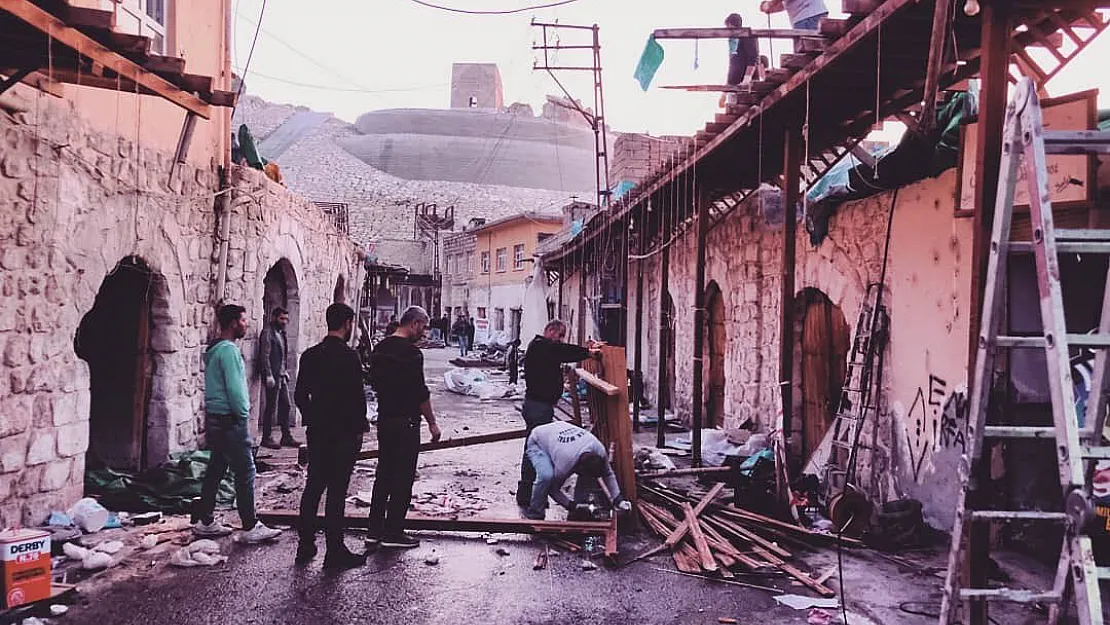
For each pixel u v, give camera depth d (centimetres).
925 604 495
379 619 464
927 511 673
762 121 699
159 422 802
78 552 549
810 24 736
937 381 665
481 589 520
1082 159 511
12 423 563
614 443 707
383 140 8062
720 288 1234
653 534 658
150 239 765
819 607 491
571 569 565
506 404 1700
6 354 556
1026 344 307
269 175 1195
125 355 801
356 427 563
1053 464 568
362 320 2128
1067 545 311
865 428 792
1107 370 341
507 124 8538
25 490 579
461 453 1063
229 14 973
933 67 446
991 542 583
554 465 662
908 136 665
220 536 616
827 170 816
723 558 567
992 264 311
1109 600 459
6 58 500
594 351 762
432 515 681
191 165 862
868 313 783
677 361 1470
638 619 472
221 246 927
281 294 1246
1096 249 288
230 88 980
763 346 1070
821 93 625
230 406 599
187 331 855
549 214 3462
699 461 980
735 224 1163
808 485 747
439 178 7844
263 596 495
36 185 581
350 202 6300
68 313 625
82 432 645
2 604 439
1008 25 408
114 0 720
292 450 1041
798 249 965
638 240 1505
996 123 404
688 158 933
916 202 701
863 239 801
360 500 766
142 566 544
